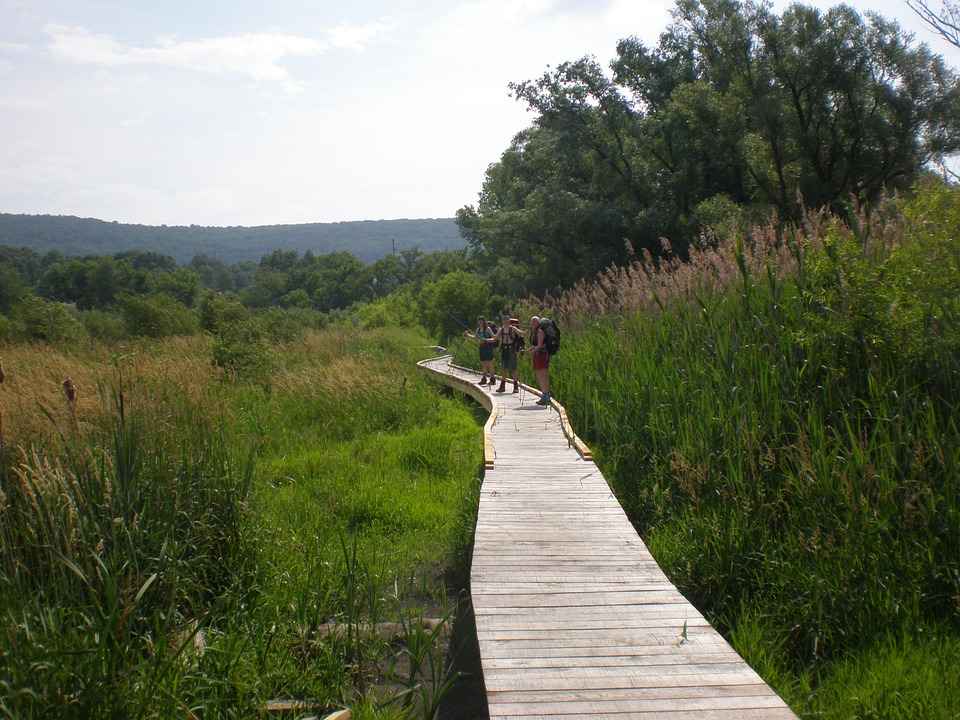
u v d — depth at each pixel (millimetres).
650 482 7980
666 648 4371
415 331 49844
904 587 5477
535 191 35469
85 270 95875
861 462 6059
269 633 5148
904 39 26156
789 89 27422
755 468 6738
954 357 6914
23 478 4930
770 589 5902
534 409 13672
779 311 8250
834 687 4809
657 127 33375
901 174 26391
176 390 7328
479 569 5656
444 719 4852
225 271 186000
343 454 11312
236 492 6438
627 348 10555
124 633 4363
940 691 4547
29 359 10953
